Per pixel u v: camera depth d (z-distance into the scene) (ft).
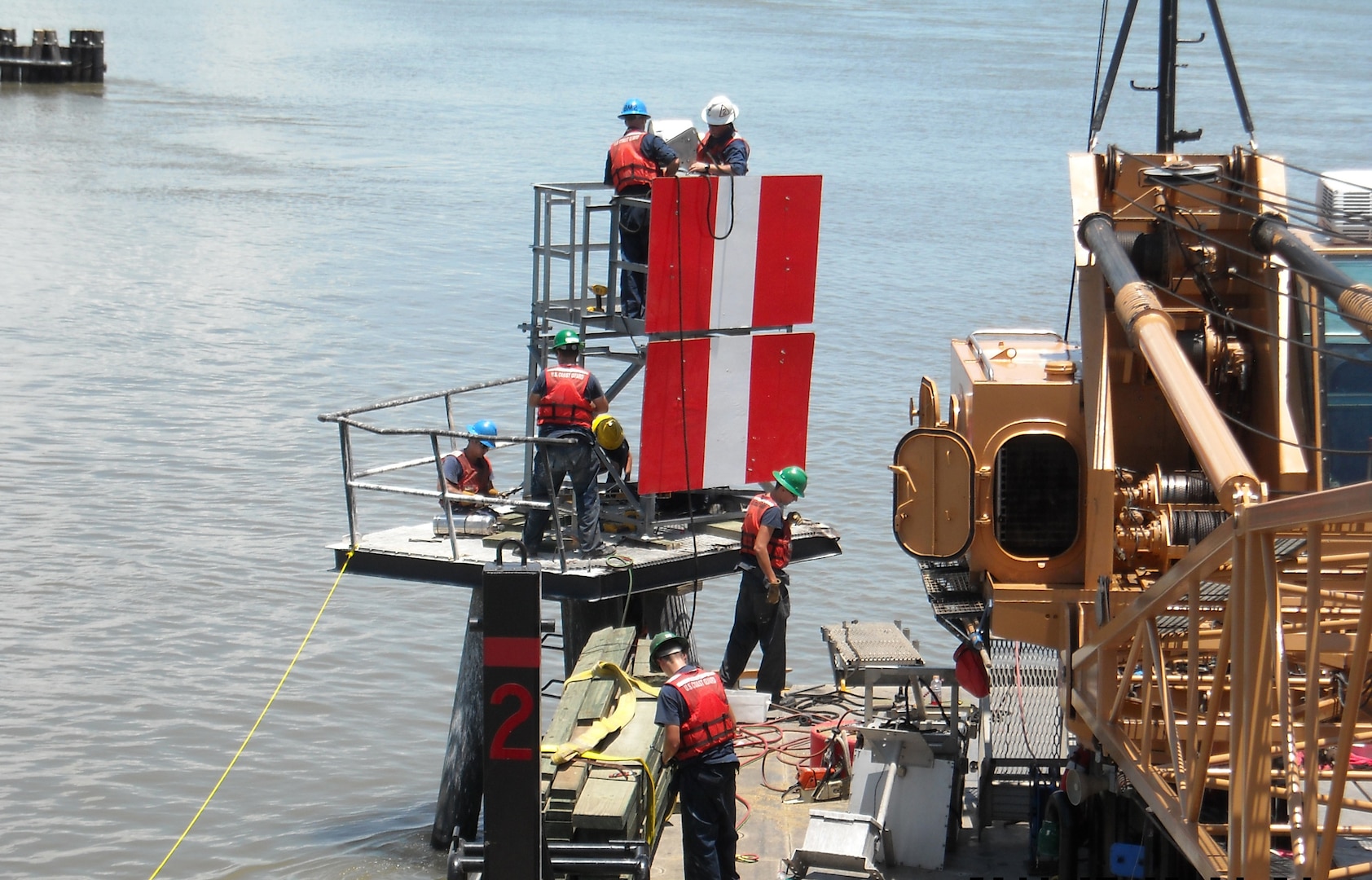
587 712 70.59
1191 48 648.79
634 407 155.84
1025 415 60.64
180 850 78.89
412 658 102.01
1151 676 49.21
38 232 242.58
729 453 79.10
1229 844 41.88
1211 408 43.04
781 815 69.15
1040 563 60.85
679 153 82.07
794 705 82.89
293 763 88.48
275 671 99.40
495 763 55.01
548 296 82.28
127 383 159.22
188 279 210.59
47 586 110.11
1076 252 61.67
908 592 112.98
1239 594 40.73
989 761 63.36
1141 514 59.57
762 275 78.18
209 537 119.75
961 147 368.27
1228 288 63.26
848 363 169.78
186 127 382.42
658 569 76.07
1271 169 62.39
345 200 280.31
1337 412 58.90
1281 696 39.86
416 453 140.15
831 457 138.31
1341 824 53.06
